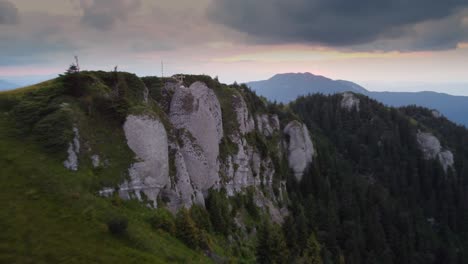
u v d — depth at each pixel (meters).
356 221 109.94
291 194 105.69
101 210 43.12
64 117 49.84
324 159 142.88
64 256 34.84
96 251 36.91
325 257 84.88
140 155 53.34
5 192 39.81
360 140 183.88
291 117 136.88
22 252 33.75
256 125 111.31
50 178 43.34
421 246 120.94
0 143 46.00
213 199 67.50
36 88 56.22
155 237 44.78
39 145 47.53
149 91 71.12
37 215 38.41
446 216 149.00
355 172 160.38
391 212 126.19
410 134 188.38
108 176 48.78
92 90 55.66
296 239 80.00
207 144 72.38
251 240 72.00
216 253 54.84
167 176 56.75
